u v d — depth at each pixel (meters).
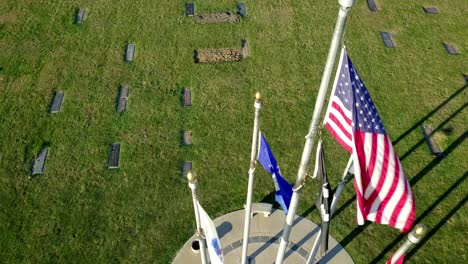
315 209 13.96
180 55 18.16
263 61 17.95
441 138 15.55
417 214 13.81
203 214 9.05
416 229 7.78
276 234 13.39
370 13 19.91
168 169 14.82
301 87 17.09
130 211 13.85
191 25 19.30
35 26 19.19
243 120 16.11
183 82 17.23
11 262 12.76
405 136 15.67
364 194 8.38
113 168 14.82
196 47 18.47
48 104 16.47
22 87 16.98
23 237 13.25
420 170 14.78
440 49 18.52
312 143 7.68
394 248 13.14
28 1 20.23
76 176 14.60
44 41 18.59
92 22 19.39
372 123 8.33
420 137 15.63
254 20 19.56
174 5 20.17
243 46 18.59
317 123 7.39
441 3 20.50
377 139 8.30
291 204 8.95
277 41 18.72
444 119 16.14
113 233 13.38
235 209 13.95
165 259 12.91
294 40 18.77
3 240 13.16
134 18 19.58
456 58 18.19
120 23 19.38
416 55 18.25
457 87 17.14
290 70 17.66
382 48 18.47
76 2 20.27
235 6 20.16
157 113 16.27
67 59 17.95
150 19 19.55
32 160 14.96
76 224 13.55
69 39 18.70
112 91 16.91
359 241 13.29
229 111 16.34
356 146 8.27
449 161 15.00
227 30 19.14
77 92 16.86
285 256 12.91
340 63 8.04
